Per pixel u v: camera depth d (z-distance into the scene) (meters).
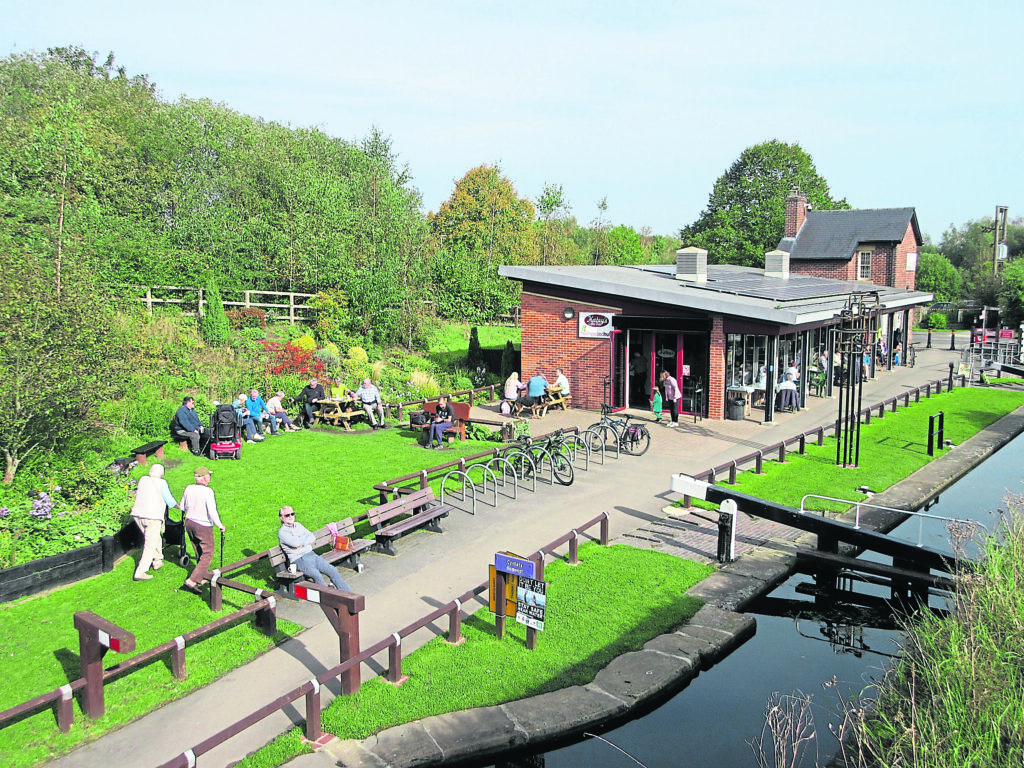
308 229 33.53
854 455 18.27
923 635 8.10
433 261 36.28
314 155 49.94
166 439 17.62
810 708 8.30
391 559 11.52
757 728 7.94
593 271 28.36
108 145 34.09
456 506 14.14
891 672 8.39
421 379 25.44
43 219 24.75
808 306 22.73
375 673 8.32
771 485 15.66
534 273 24.44
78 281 13.78
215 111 44.03
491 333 36.31
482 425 20.38
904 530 13.96
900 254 42.59
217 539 12.06
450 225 56.16
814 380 27.17
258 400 18.94
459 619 9.59
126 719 7.44
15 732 7.22
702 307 21.72
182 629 9.22
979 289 58.31
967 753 6.24
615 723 7.80
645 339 23.72
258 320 27.17
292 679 8.21
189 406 17.19
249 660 8.62
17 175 26.25
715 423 21.95
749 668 9.23
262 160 40.66
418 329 31.25
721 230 61.19
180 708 7.65
